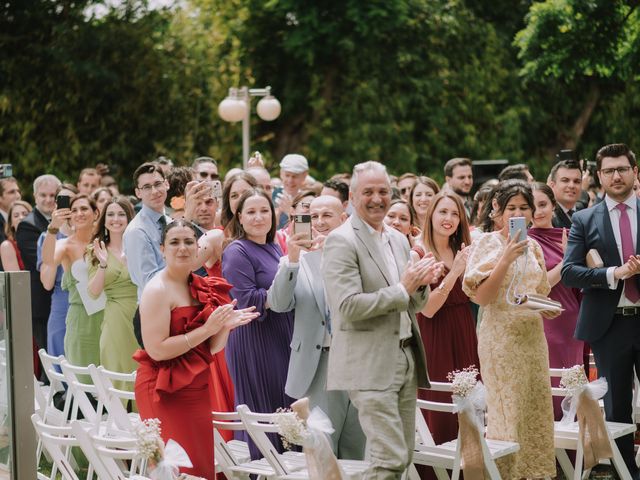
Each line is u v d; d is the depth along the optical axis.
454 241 7.15
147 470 5.98
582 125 25.83
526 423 6.45
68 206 8.62
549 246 7.83
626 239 7.06
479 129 25.45
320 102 24.94
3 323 5.71
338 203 7.21
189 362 5.71
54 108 21.55
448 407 5.93
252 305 6.59
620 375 7.05
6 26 21.75
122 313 7.90
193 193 7.50
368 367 5.37
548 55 14.18
